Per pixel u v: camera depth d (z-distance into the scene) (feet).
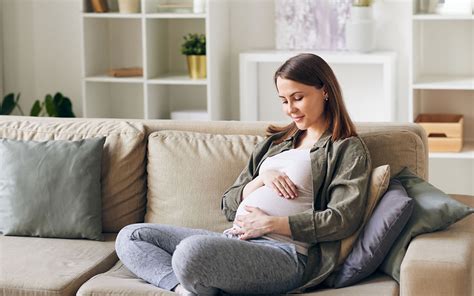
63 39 17.03
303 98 8.95
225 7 16.05
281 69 9.03
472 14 14.23
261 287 8.32
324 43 15.66
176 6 15.79
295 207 8.82
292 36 15.78
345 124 9.02
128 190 10.59
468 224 8.89
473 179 15.58
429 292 7.80
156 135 10.61
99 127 10.95
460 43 15.21
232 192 9.52
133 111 17.12
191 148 10.33
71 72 17.12
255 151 9.67
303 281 8.57
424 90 15.35
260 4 16.07
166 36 16.65
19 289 8.85
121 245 9.14
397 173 9.58
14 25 17.13
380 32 15.60
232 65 16.43
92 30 16.34
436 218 8.54
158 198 10.36
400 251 8.50
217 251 8.11
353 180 8.69
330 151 8.95
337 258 8.64
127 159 10.58
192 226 10.04
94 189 10.43
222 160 10.12
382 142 9.69
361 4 14.97
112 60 16.99
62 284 8.82
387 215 8.47
